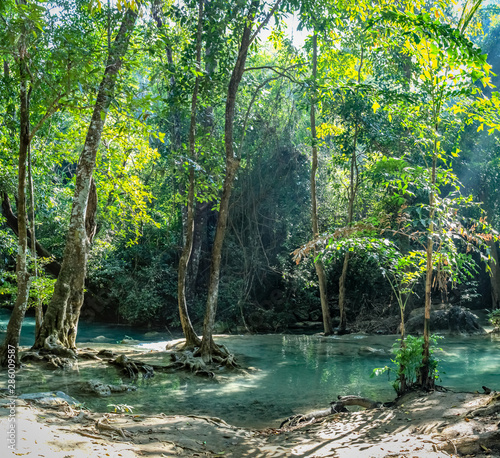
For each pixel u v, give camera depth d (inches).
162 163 902.4
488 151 838.5
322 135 780.0
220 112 951.6
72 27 351.9
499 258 930.1
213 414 300.0
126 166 706.8
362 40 692.7
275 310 965.8
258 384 390.3
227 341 633.0
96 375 393.1
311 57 767.1
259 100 761.0
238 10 508.1
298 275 914.7
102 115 486.9
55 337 462.3
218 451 206.2
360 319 897.5
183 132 951.0
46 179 669.9
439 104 291.0
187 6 542.9
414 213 689.6
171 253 1033.5
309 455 193.3
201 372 422.3
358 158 850.8
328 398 338.6
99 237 861.2
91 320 1021.2
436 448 178.5
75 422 219.6
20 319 402.3
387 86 670.5
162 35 453.1
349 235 286.4
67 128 669.3
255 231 970.1
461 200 278.1
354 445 197.6
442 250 283.4
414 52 290.0
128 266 1000.9
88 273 892.0
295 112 992.2
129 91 372.2
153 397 340.2
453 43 241.8
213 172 567.5
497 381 372.5
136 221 720.3
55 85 342.3
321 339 657.0
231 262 984.9
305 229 951.6
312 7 584.7
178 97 548.4
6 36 292.4
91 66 350.9
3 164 556.1
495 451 169.8
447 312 707.4
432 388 279.6
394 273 299.9
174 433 227.8
